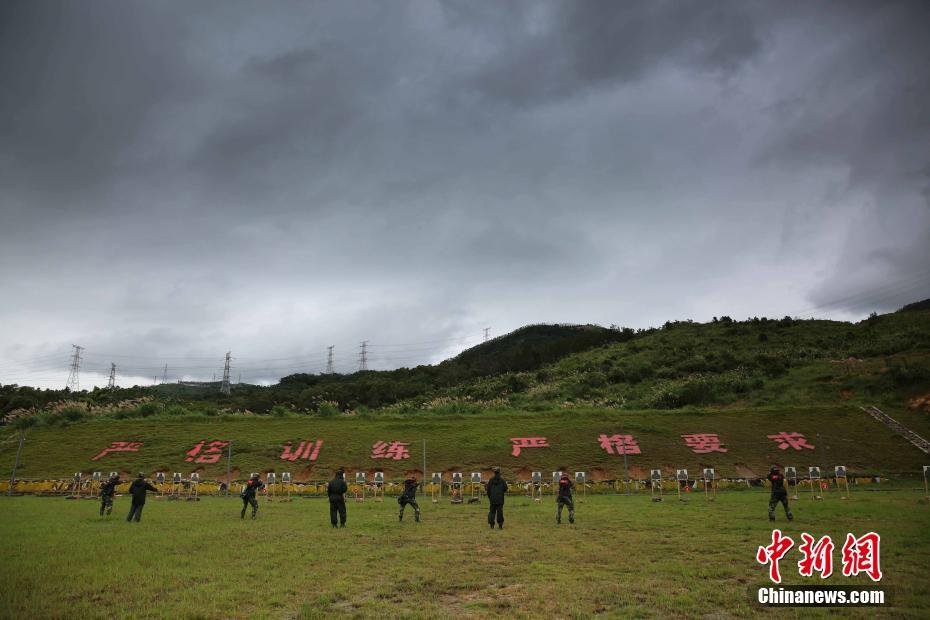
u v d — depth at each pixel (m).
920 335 64.31
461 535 16.12
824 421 42.12
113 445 43.09
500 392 74.38
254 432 45.41
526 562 12.23
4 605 9.02
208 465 39.44
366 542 14.96
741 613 8.62
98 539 15.34
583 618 8.45
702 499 26.67
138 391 88.62
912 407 43.47
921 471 34.06
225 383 120.44
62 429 47.12
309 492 33.94
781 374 59.41
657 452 38.75
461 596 9.70
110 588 10.12
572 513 18.42
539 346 106.38
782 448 38.44
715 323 93.62
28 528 17.70
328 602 9.29
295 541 15.13
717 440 40.09
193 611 8.76
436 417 47.91
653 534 15.65
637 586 10.10
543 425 44.28
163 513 22.91
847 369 55.41
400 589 10.13
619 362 75.81
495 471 18.16
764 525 16.84
